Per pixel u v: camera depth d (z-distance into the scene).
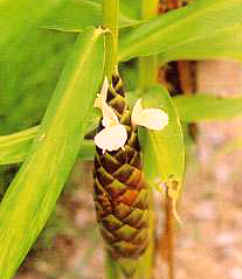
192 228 1.40
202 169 1.46
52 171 0.30
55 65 0.47
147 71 0.42
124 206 0.37
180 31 0.37
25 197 0.30
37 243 1.12
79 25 0.38
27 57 0.45
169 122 0.37
